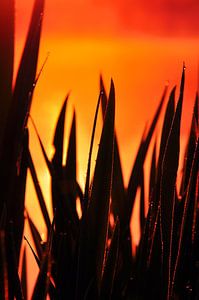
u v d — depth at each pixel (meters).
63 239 1.34
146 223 1.34
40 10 1.25
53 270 1.38
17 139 1.25
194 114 1.41
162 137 1.38
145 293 1.31
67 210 1.40
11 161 1.25
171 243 1.29
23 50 1.25
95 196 1.29
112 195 1.46
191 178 1.31
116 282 1.36
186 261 1.32
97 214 1.29
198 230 1.33
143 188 1.49
